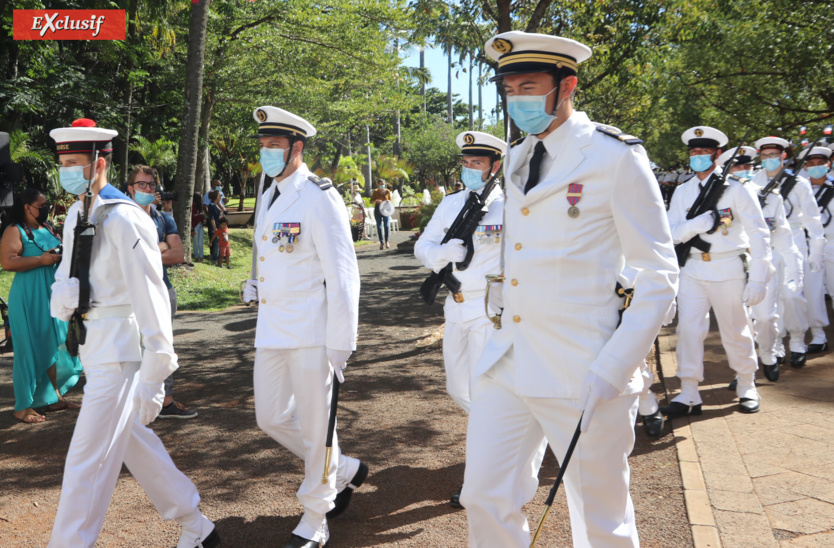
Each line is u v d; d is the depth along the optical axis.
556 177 2.30
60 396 5.77
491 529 2.42
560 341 2.33
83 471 2.88
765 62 14.46
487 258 4.02
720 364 6.53
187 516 3.24
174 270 12.98
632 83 12.88
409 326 9.30
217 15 18.78
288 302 3.32
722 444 4.40
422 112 51.38
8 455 4.71
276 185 3.55
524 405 2.46
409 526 3.58
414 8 11.23
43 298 5.41
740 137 15.70
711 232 4.88
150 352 2.92
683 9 11.09
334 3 19.81
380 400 5.91
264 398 3.40
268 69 20.39
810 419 4.79
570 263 2.30
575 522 2.44
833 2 13.59
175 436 5.07
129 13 17.30
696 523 3.34
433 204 20.27
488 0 11.24
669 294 2.21
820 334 6.93
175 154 21.91
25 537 3.54
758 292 4.78
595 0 10.52
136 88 21.86
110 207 2.94
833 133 8.72
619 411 2.29
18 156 15.05
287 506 3.86
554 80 2.28
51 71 16.72
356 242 21.83
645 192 2.23
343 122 22.03
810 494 3.61
